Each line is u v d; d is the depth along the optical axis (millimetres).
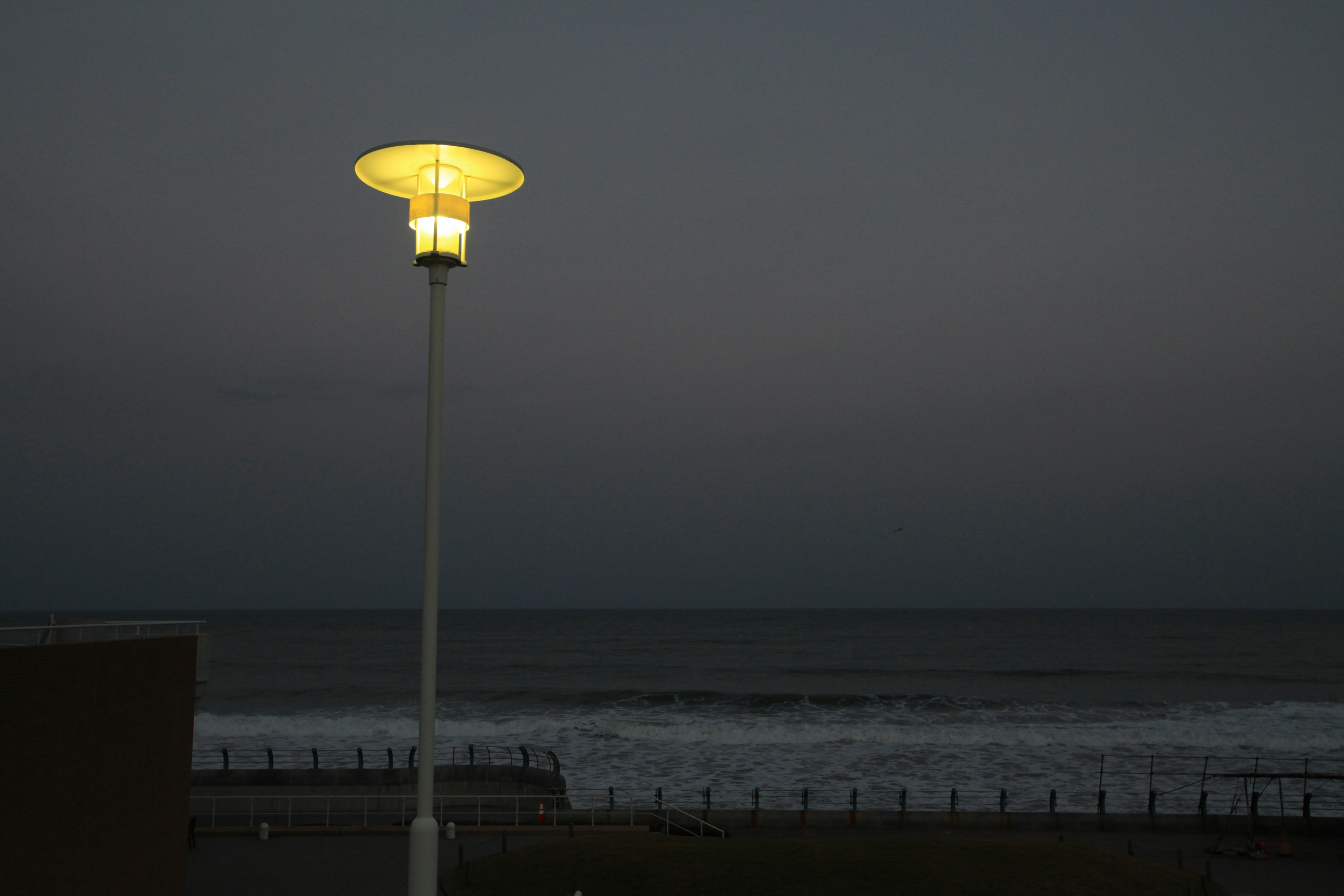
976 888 13781
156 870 11062
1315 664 84000
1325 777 22797
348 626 165125
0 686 8656
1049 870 14672
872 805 25750
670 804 25406
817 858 14961
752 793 27156
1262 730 40500
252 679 70438
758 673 77375
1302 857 19703
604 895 13961
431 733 7781
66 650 9609
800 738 37438
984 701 54906
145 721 10953
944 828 22188
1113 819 22156
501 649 105500
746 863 14750
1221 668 79625
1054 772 30578
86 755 9844
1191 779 29484
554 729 39906
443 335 8086
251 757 33188
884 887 13758
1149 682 68875
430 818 7703
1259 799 26531
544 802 22766
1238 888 17078
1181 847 20562
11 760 8742
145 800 10898
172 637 11594
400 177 8344
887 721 46219
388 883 16500
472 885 15422
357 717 47000
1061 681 70000
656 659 92562
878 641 122000
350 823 21922
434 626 7863
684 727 39094
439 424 7988
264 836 20031
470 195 8688
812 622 197750
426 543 7945
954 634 139750
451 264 8133
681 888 13867
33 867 8969
